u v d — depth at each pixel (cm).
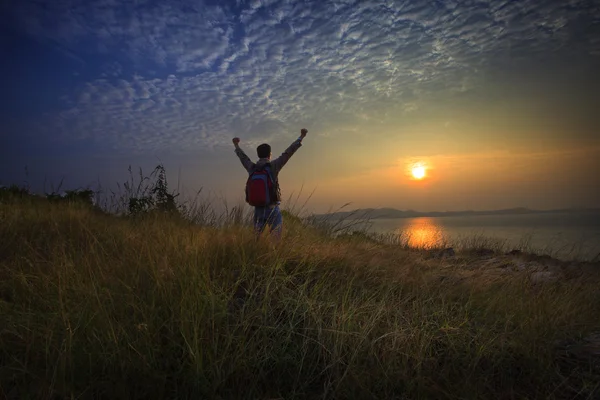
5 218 575
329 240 560
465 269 561
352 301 340
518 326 329
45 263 392
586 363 277
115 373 228
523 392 244
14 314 278
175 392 223
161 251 400
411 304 373
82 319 265
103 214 724
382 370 249
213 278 351
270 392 234
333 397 230
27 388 213
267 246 433
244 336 263
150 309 279
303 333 290
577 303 409
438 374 257
